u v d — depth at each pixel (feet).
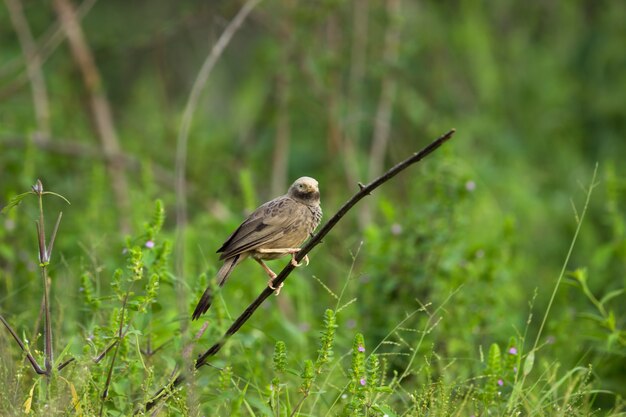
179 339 27.27
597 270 42.34
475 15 66.54
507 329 38.75
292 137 64.13
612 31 69.82
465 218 40.27
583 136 68.03
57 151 55.06
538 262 55.26
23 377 26.30
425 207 39.45
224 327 29.37
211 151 63.57
